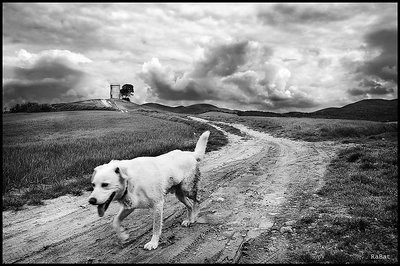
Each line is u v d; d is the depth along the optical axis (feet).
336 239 18.51
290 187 33.35
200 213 25.77
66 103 413.59
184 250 18.66
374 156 42.60
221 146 78.74
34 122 182.39
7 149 62.54
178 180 21.17
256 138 99.96
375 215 21.22
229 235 20.75
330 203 25.90
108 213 26.84
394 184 29.43
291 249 17.95
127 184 18.20
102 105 413.80
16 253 19.20
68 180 40.78
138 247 19.33
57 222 24.95
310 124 124.57
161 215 19.60
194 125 147.33
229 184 36.45
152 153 60.23
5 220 25.68
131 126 146.10
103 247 19.60
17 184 36.68
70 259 18.08
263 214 24.93
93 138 91.15
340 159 47.47
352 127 103.30
